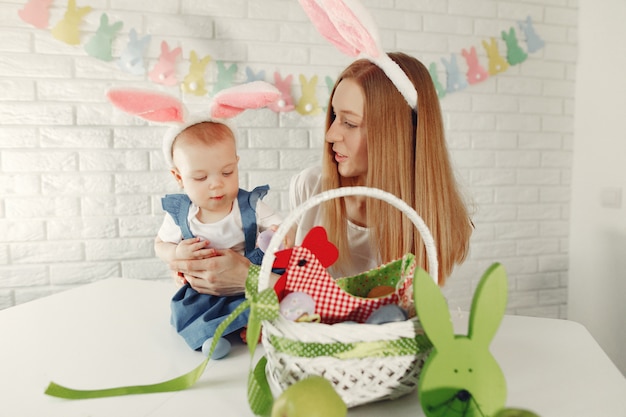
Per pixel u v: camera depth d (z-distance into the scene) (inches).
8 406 24.8
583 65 80.1
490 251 80.8
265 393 23.3
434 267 26.4
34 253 65.0
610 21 74.1
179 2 66.7
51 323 36.6
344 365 22.2
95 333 34.7
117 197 66.9
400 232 41.3
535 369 28.0
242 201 36.9
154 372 28.7
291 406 19.5
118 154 66.4
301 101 71.2
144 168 67.4
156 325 36.3
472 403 21.6
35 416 23.9
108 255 67.2
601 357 29.6
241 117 69.4
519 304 82.7
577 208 82.0
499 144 79.6
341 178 45.1
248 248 36.3
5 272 64.3
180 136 34.4
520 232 81.9
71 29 63.5
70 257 66.1
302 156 71.9
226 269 33.4
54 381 27.5
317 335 21.8
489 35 77.3
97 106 65.3
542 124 81.4
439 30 75.1
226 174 35.2
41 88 63.5
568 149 83.0
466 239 45.4
